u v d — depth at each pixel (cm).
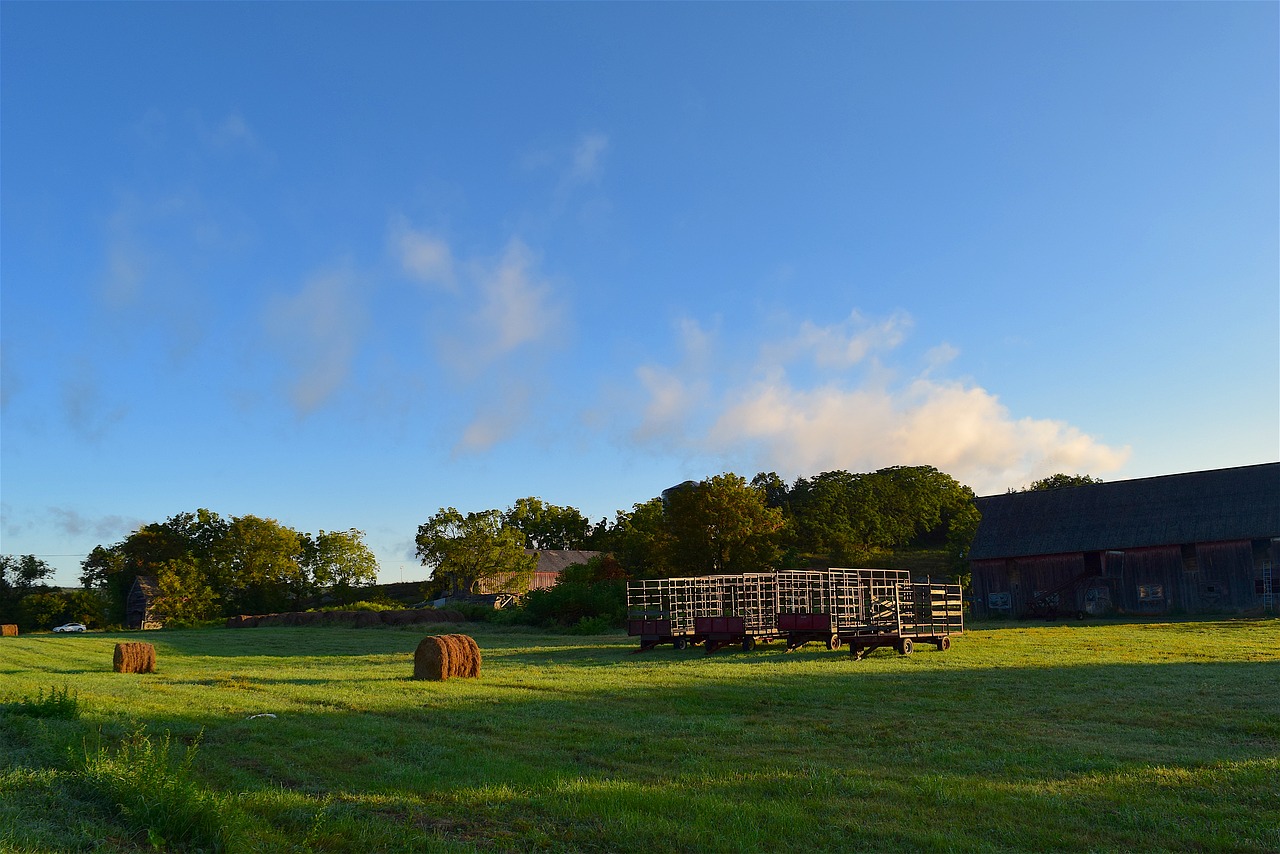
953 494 10669
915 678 1830
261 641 4159
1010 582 5459
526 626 5078
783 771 963
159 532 9369
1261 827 749
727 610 3450
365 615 6022
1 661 2959
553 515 12650
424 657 1939
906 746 1105
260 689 1777
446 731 1229
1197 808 803
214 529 9462
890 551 9650
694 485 5419
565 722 1306
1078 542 5256
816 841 730
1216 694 1493
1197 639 2856
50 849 632
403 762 1027
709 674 1978
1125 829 757
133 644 2409
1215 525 4891
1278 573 4650
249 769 990
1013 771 962
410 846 710
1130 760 1003
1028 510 5709
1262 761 978
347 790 890
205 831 707
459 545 7981
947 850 707
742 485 5375
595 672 2080
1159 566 4981
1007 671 1942
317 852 698
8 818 693
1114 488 5519
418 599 9819
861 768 983
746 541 5259
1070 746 1085
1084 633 3347
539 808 816
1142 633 3272
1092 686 1638
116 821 734
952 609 2758
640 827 753
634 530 6119
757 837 731
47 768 924
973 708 1406
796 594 3406
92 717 1321
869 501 10038
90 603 8944
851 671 2002
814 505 9825
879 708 1426
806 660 2345
